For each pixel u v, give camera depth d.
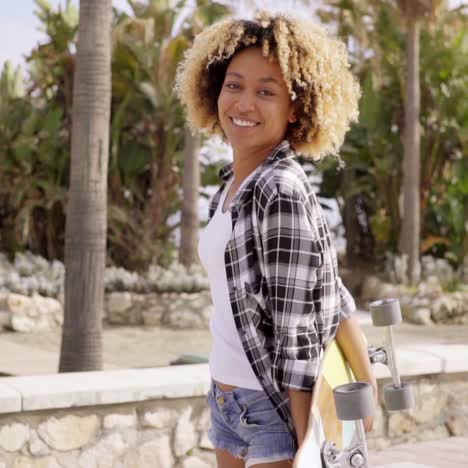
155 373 6.09
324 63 2.65
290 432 2.56
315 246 2.41
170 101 24.84
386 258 28.53
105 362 15.23
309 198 2.47
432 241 27.09
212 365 2.70
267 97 2.65
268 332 2.49
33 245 26.66
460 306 21.69
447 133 27.14
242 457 2.73
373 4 24.39
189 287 21.17
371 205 29.22
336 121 2.76
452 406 6.95
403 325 21.03
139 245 25.45
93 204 9.31
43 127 24.95
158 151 25.66
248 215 2.49
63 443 5.53
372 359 2.83
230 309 2.61
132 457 5.74
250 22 2.70
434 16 23.52
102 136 9.36
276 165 2.51
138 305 20.75
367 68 26.48
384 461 6.20
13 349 16.00
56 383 5.67
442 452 6.45
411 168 24.33
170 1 25.67
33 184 25.42
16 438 5.39
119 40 24.52
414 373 6.69
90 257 9.31
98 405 5.61
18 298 19.14
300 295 2.38
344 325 2.66
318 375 2.37
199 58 2.92
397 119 27.02
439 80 26.94
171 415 5.87
